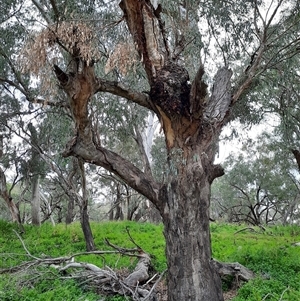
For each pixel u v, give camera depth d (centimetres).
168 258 633
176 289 614
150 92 648
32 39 597
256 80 984
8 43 1059
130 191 2666
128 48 620
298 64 1090
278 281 730
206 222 641
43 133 1450
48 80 584
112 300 691
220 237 1423
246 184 2705
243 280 771
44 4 967
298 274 785
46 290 729
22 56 564
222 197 3238
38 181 1977
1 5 1034
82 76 565
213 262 641
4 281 754
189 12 893
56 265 882
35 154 1739
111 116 1238
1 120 1339
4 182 1633
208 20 906
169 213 638
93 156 632
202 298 602
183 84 641
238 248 1090
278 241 1334
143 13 654
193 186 634
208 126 672
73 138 633
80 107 582
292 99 1303
